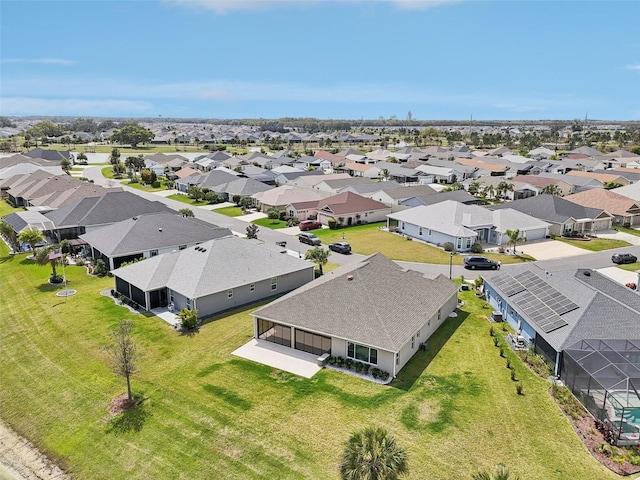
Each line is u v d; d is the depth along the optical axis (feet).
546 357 96.73
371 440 59.77
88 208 207.62
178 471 69.31
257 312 107.04
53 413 85.40
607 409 76.84
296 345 104.37
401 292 112.06
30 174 313.53
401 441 73.15
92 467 72.08
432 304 111.24
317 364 97.66
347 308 102.73
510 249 195.42
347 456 59.26
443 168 399.85
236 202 299.79
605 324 94.43
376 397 85.30
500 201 306.55
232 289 127.54
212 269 128.36
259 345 106.73
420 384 89.76
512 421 78.18
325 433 75.66
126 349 86.28
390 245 202.59
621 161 459.32
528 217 216.95
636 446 71.31
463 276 159.02
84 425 81.15
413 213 223.92
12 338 113.50
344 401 84.17
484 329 115.55
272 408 82.48
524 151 564.30
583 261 178.70
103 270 159.53
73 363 100.63
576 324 94.84
